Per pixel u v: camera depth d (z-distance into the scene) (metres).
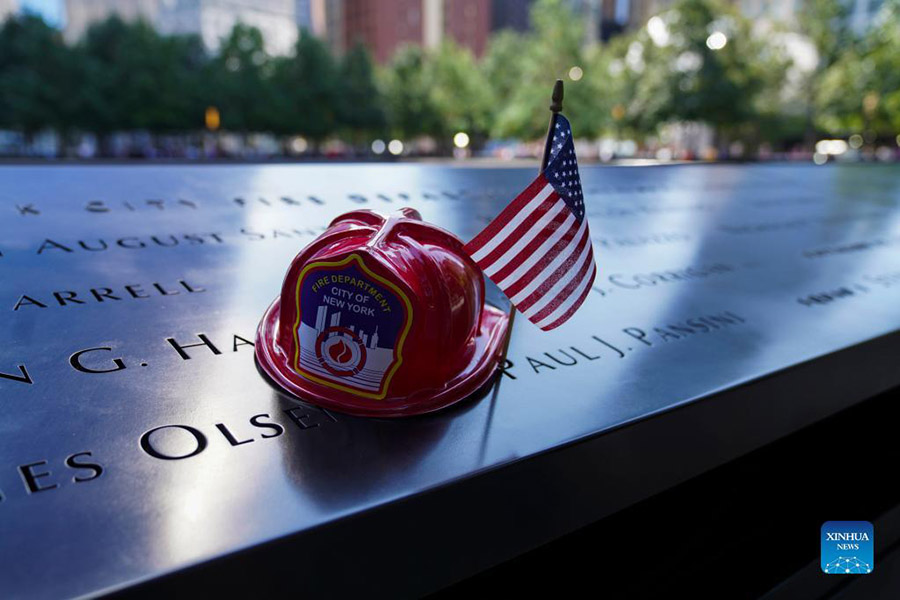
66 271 2.87
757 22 56.78
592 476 1.98
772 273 4.18
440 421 1.95
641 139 43.31
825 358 2.79
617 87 42.50
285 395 2.01
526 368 2.40
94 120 35.53
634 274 3.87
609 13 119.62
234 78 39.88
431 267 1.91
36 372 2.03
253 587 1.40
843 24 41.25
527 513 1.84
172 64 37.19
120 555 1.33
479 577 2.12
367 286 1.86
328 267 1.88
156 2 105.19
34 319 2.39
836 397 2.90
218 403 1.94
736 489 2.74
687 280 3.84
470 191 5.28
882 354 3.13
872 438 3.28
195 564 1.33
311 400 1.96
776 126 46.59
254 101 40.22
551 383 2.30
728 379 2.45
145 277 2.89
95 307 2.54
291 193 4.56
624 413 2.11
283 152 47.03
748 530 2.50
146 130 38.62
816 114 44.16
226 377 2.09
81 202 3.85
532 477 1.83
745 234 5.30
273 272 3.10
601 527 2.42
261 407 1.93
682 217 5.66
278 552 1.42
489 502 1.75
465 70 50.72
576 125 44.12
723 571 2.28
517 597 2.04
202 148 38.44
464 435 1.89
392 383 1.93
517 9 113.12
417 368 1.94
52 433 1.73
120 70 35.78
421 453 1.78
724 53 36.56
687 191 6.91
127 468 1.61
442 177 5.59
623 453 2.05
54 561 1.31
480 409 2.06
